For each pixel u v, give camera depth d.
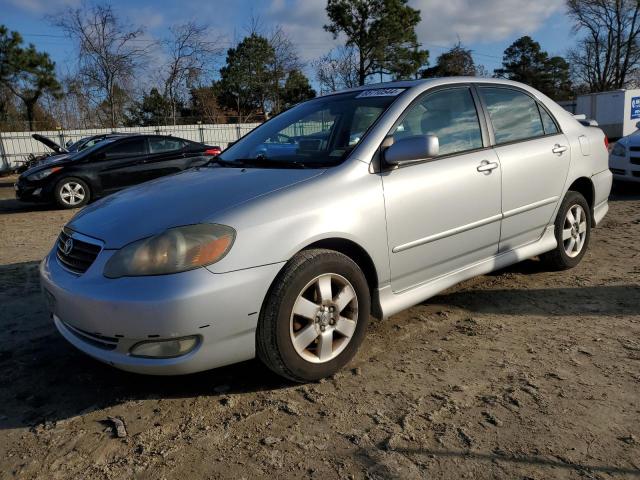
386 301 3.27
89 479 2.26
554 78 60.94
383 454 2.34
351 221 2.99
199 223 2.66
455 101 3.82
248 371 3.15
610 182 5.09
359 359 3.25
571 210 4.63
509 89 4.27
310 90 40.78
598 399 2.68
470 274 3.78
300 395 2.86
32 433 2.61
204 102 35.84
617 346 3.25
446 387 2.88
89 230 2.93
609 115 27.33
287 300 2.74
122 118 31.11
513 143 4.07
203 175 3.43
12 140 24.20
